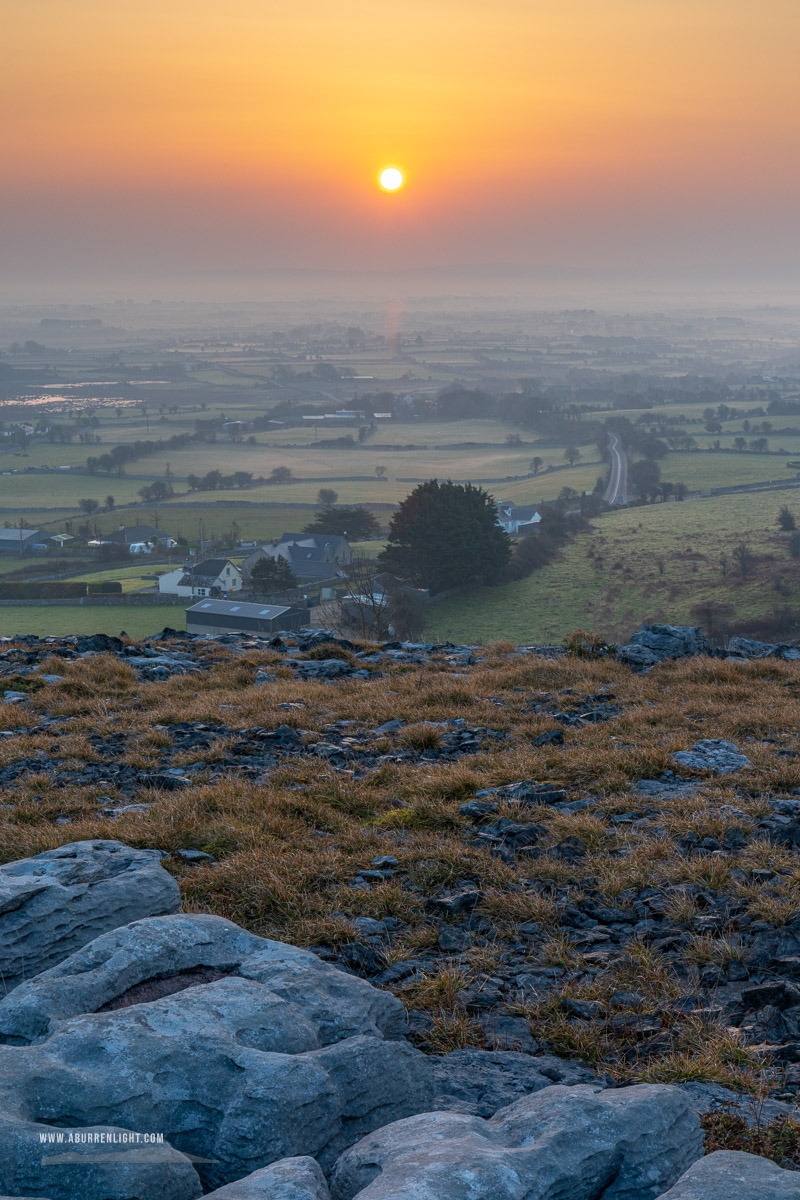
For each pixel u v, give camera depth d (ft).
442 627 321.11
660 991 25.30
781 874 32.63
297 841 35.73
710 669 67.97
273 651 78.33
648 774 45.57
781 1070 20.88
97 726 53.36
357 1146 13.37
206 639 84.02
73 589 390.42
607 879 32.60
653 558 446.19
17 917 20.06
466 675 69.36
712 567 422.41
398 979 26.16
